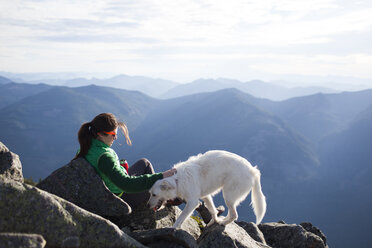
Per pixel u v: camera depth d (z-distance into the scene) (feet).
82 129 14.16
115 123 14.20
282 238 21.21
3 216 10.00
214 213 17.98
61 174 13.56
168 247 13.38
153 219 16.30
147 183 14.26
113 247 10.88
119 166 14.33
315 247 19.66
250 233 20.33
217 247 14.73
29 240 8.83
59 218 10.55
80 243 10.48
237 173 17.25
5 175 13.88
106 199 13.80
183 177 16.37
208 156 17.75
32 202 10.44
